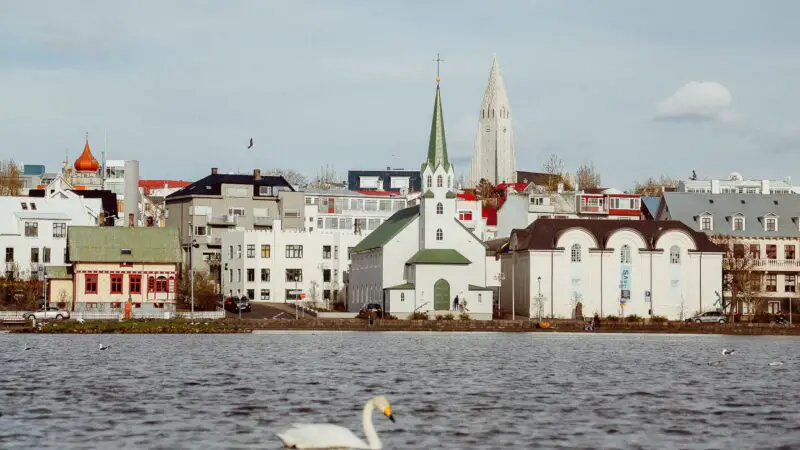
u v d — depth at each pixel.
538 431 151.12
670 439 146.50
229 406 171.25
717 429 154.12
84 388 191.88
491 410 169.38
